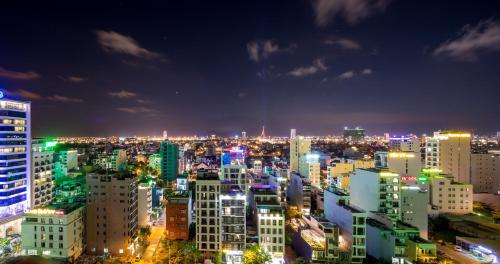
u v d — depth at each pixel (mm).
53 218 137125
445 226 188250
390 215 159625
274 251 147500
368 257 146250
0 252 142625
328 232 147625
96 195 154250
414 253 137750
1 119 173125
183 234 170500
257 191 187625
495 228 177625
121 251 153125
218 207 151750
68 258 137500
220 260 141375
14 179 178750
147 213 188125
